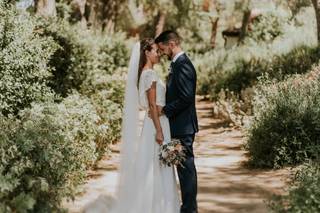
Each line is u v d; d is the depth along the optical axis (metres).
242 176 7.69
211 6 40.31
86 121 7.73
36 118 6.07
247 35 29.28
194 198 5.12
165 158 5.05
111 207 5.56
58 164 5.58
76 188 6.37
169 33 5.06
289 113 8.44
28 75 8.09
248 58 20.00
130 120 5.34
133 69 5.31
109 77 13.24
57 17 11.88
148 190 5.20
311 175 5.29
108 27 28.97
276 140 8.22
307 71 12.62
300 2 27.27
